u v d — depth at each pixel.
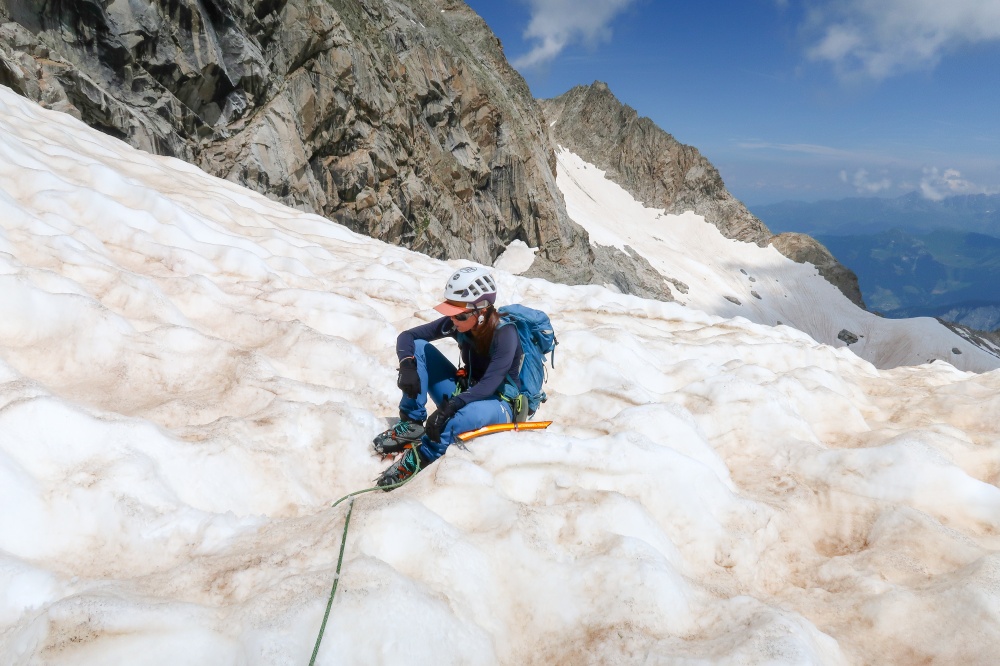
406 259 11.12
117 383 4.71
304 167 41.78
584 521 3.43
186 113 33.28
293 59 42.88
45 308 4.89
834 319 189.25
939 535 3.78
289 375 5.41
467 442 4.10
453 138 74.31
